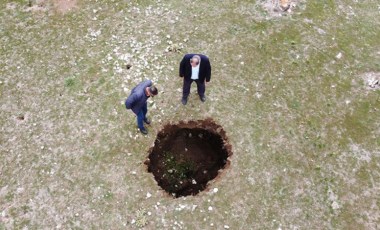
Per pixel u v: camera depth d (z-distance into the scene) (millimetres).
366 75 8695
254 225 6816
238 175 7293
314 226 6840
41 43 9125
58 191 7133
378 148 7691
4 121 7961
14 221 6828
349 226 6848
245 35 9195
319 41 9164
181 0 9859
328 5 9883
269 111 8062
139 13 9609
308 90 8383
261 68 8672
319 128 7883
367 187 7246
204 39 9102
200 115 8000
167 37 9109
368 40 9297
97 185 7180
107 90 8297
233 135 7750
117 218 6863
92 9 9719
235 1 9867
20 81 8516
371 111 8164
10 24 9484
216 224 6809
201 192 7184
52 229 6754
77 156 7496
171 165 7922
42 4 9844
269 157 7500
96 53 8898
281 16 9578
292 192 7148
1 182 7246
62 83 8445
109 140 7668
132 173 7309
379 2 10094
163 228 6773
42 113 8039
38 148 7602
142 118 7340
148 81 6871
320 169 7406
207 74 7289
